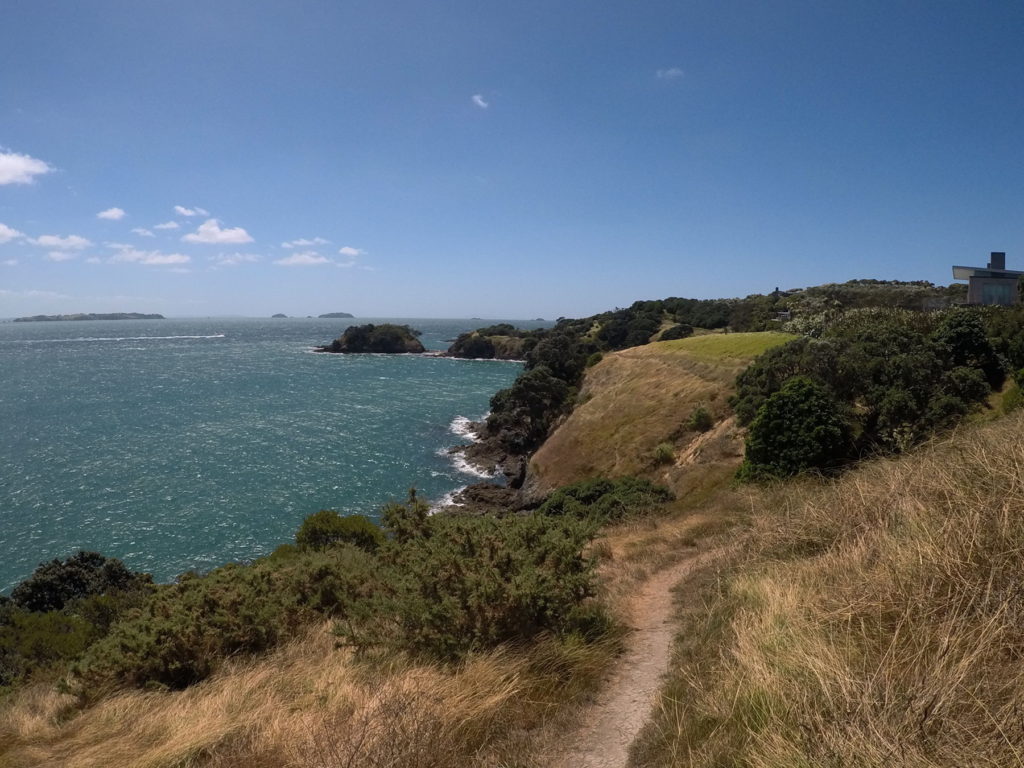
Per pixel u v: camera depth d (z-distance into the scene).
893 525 6.58
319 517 22.41
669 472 36.47
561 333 117.62
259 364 134.12
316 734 5.15
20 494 42.28
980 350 29.84
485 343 154.12
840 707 3.80
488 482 49.38
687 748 4.23
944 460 7.37
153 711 7.08
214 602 9.67
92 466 49.44
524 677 6.00
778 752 3.56
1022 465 5.78
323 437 61.47
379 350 167.12
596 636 7.14
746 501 15.38
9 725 8.04
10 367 125.19
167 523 37.66
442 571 7.39
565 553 7.87
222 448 56.00
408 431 65.50
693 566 10.87
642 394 49.38
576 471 42.69
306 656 8.32
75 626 16.73
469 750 4.85
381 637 7.42
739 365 46.31
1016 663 3.79
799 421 22.75
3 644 15.30
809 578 6.36
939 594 4.85
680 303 122.12
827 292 94.62
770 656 4.85
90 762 5.95
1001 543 4.88
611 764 4.56
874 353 28.77
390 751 4.60
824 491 10.08
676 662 6.13
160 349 180.88
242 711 6.32
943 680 3.70
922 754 3.23
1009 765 3.08
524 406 59.66
